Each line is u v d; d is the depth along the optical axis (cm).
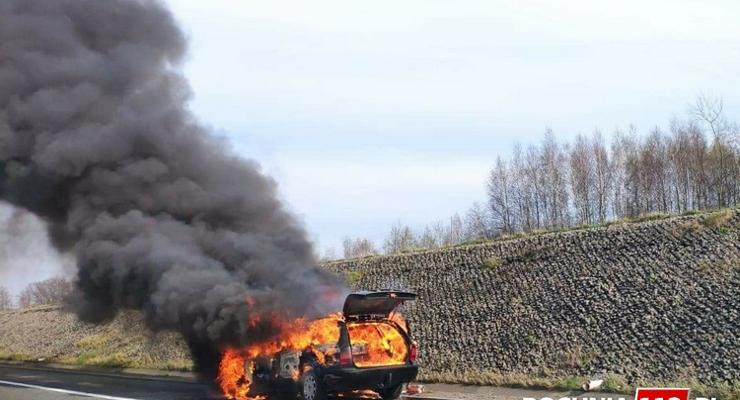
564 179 5203
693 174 4675
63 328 3753
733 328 1650
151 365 2319
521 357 1838
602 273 2253
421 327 2281
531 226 5216
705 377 1455
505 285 2431
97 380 2031
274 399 1462
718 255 2130
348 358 1270
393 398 1416
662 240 2380
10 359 3269
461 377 1661
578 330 1897
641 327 1797
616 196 5038
